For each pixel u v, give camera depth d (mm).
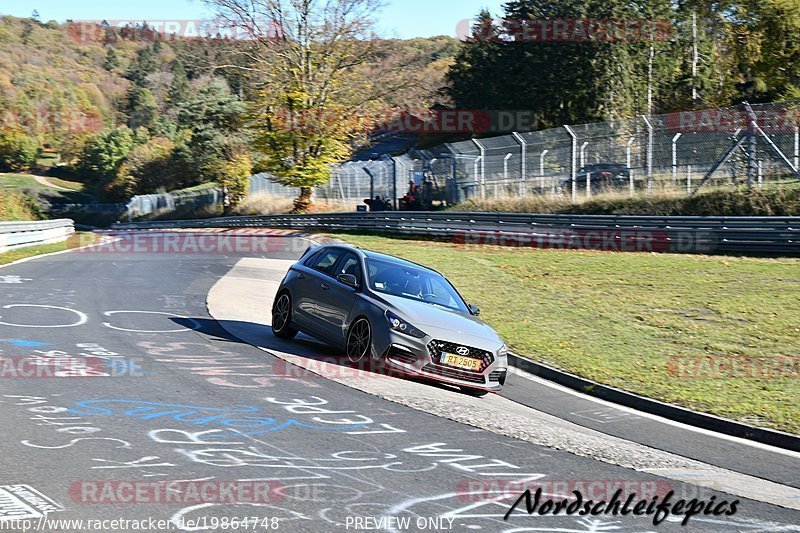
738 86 50844
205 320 13469
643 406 10531
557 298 18516
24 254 24688
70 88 113312
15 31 127250
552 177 33562
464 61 62125
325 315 11133
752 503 6395
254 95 51031
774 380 11844
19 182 97188
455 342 9898
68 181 103500
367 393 8961
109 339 10914
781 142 26531
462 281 20844
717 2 56500
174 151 86875
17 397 7453
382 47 51938
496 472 6488
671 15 55031
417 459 6594
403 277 11242
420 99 58594
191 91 122500
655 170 29953
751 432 9273
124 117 117625
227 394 8250
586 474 6770
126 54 141875
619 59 53469
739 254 23844
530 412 9648
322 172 48656
